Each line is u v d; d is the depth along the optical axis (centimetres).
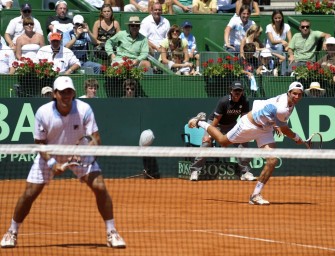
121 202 1627
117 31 2484
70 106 1124
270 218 1432
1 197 1702
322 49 2522
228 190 1888
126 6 2786
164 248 1126
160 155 1132
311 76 2278
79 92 2209
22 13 2402
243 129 1656
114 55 2320
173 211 1508
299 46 2491
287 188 1961
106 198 1116
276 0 3195
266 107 1617
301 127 2247
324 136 2259
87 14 2612
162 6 2750
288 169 2227
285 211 1525
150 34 2539
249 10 2555
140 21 2600
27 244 1147
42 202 1598
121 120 2169
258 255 1084
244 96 1989
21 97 2134
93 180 1108
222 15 2661
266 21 2694
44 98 2138
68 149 1098
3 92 2156
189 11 2820
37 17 2591
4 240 1121
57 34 2248
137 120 2175
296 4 2828
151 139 2147
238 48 2542
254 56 2314
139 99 2178
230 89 2100
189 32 2505
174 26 2412
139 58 2306
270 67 2309
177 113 2195
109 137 2162
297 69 2284
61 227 1302
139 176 2142
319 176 2236
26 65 2150
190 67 2333
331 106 2262
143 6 2820
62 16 2491
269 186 2003
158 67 2309
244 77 2266
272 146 1658
